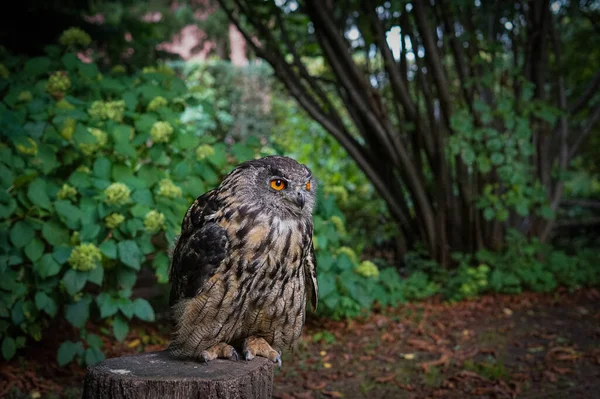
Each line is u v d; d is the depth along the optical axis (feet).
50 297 17.02
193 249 11.05
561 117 30.86
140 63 26.35
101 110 18.44
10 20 26.96
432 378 18.38
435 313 24.71
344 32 28.66
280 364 11.54
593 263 30.32
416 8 25.35
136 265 17.06
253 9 27.04
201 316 11.12
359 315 23.21
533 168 28.43
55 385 17.03
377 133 27.27
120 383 9.94
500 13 30.19
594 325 23.57
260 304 11.34
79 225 17.25
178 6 63.82
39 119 17.35
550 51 33.78
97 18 45.57
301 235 11.33
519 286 27.91
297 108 43.75
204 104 20.62
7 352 16.42
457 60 27.43
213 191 11.68
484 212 26.99
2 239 16.40
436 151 28.04
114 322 17.63
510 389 17.47
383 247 33.24
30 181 16.61
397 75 27.25
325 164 33.45
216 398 9.98
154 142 18.60
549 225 30.66
